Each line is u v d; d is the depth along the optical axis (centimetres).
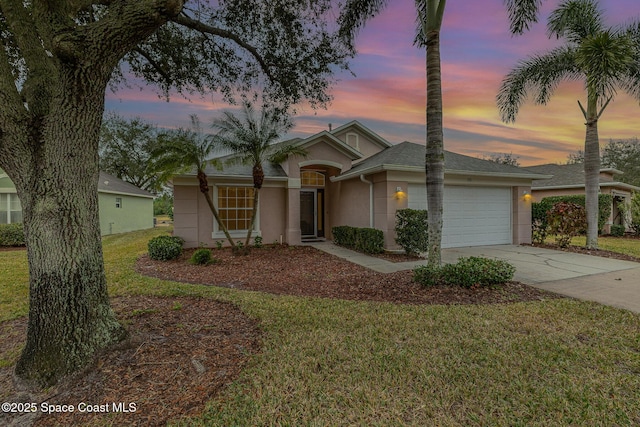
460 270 616
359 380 307
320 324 445
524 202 1241
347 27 734
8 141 288
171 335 397
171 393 283
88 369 305
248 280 724
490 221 1202
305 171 1443
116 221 2003
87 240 320
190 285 666
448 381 306
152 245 955
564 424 250
